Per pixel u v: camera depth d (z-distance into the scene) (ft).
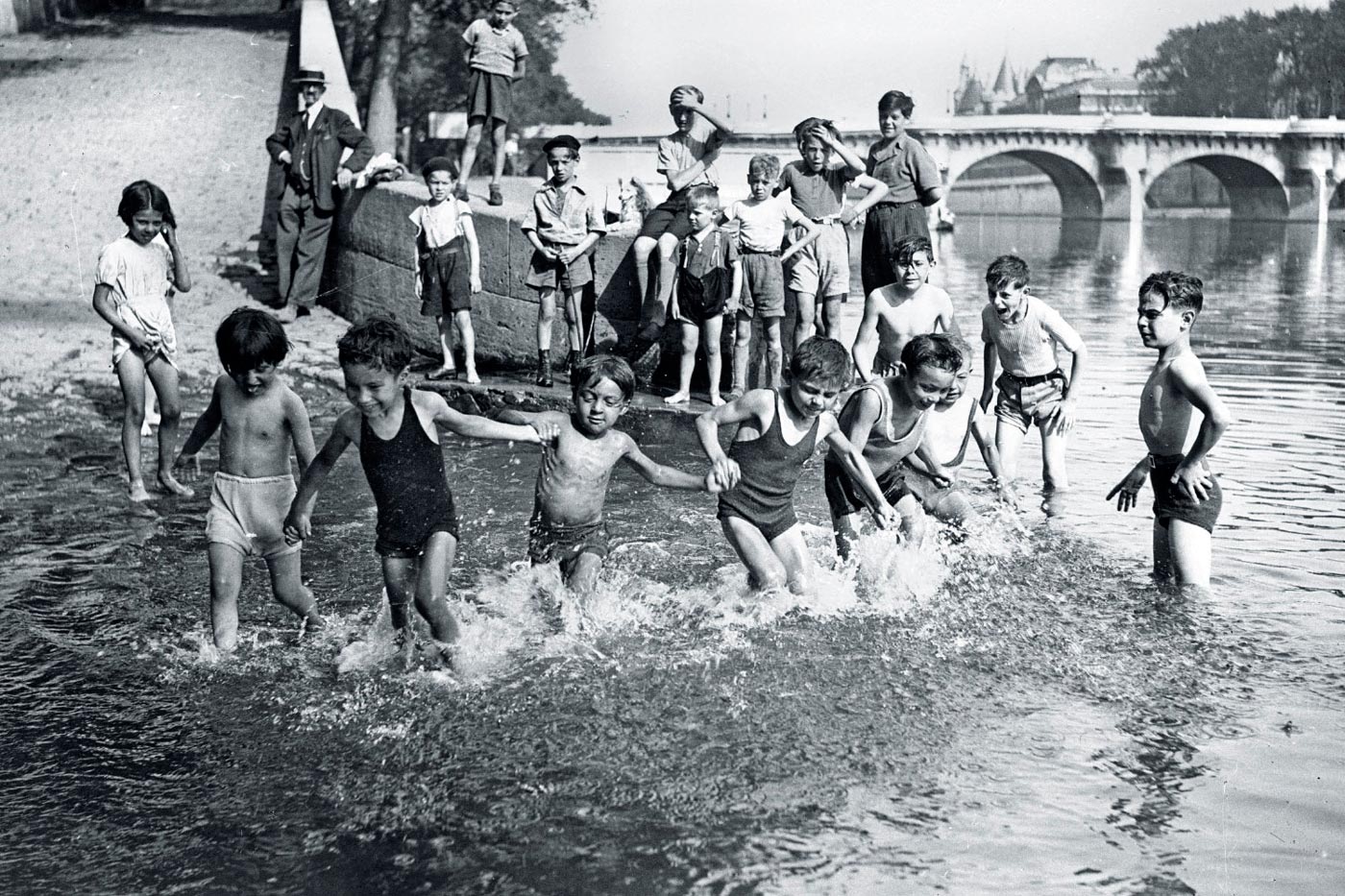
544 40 112.57
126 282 27.37
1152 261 137.08
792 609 21.03
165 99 88.38
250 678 18.19
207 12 137.69
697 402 38.06
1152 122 339.57
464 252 40.68
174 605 21.15
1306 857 13.35
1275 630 20.04
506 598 21.38
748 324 38.22
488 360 45.39
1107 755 15.78
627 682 18.03
